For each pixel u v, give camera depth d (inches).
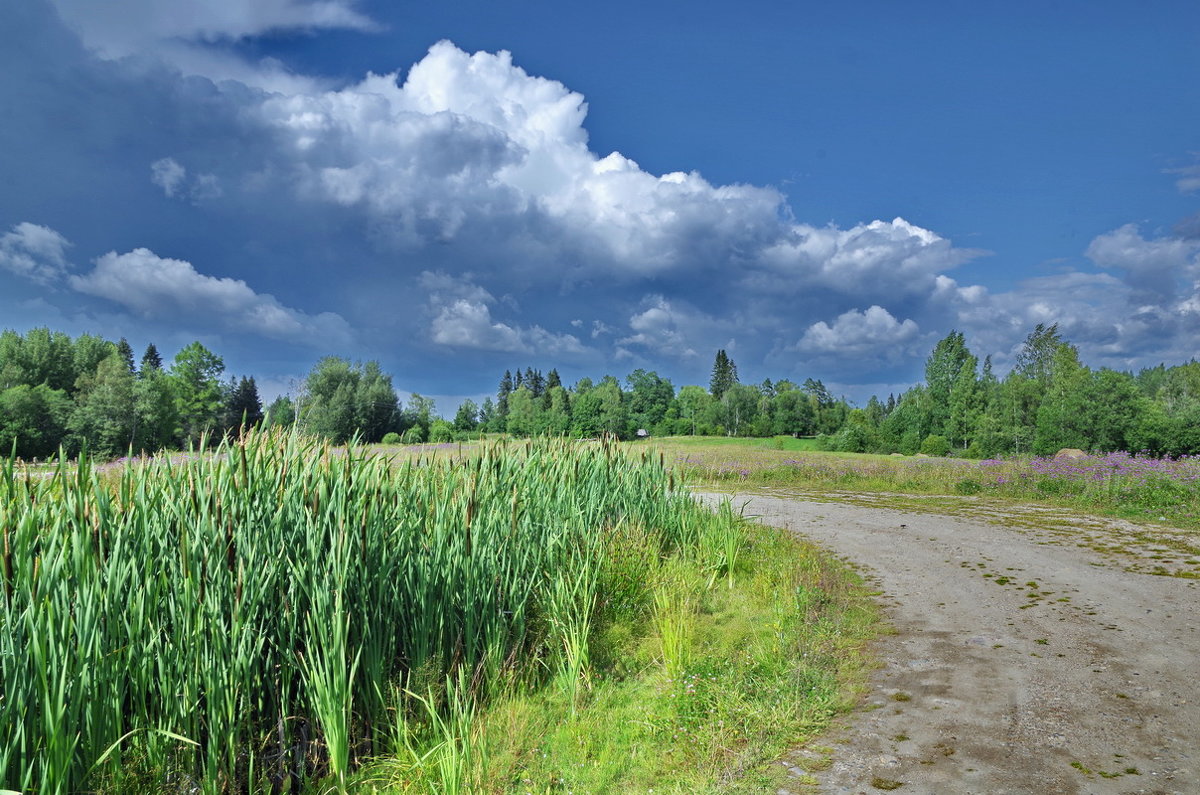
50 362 3299.7
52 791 144.0
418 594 235.6
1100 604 326.3
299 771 192.5
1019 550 469.1
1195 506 592.1
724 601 358.0
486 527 281.0
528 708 232.2
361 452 262.7
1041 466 835.4
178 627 177.6
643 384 5093.5
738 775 181.0
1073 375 2219.5
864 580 397.1
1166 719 198.8
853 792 169.6
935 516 649.0
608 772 190.7
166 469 205.5
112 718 163.0
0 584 152.9
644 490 472.7
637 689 254.2
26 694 149.9
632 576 348.2
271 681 196.5
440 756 187.6
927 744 192.9
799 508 720.3
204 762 176.6
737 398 4685.0
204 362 2984.7
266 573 200.4
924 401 2982.3
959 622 308.5
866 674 250.2
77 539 162.2
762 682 239.6
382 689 220.8
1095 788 164.6
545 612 290.2
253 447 221.9
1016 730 197.8
